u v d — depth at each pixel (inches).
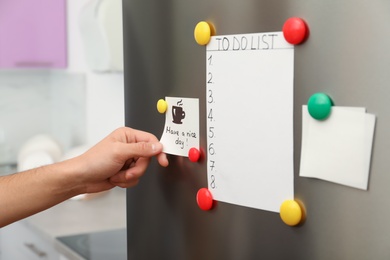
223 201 30.7
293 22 25.2
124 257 60.0
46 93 116.9
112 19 75.9
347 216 24.3
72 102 108.7
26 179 36.6
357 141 23.5
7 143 114.3
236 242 30.3
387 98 22.4
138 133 35.4
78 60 104.2
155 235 36.9
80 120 107.0
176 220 34.7
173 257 35.4
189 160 33.0
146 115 36.5
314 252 25.8
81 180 35.8
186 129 32.7
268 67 27.1
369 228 23.5
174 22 33.1
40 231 70.0
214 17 30.0
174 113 33.6
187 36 32.1
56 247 65.9
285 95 26.4
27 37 103.3
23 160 94.3
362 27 23.0
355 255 24.1
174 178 34.5
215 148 30.8
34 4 102.9
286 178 26.8
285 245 27.3
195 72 31.7
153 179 36.5
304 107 25.6
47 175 36.0
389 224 22.7
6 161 114.0
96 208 80.3
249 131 28.5
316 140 25.2
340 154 24.2
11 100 113.8
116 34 76.4
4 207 36.2
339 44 23.9
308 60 25.3
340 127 24.1
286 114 26.5
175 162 34.2
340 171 24.2
